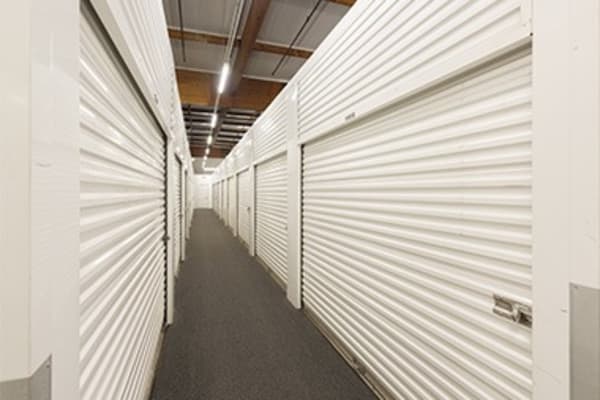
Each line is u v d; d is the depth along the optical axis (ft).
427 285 5.16
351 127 7.80
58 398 2.20
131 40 4.16
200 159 62.13
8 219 1.76
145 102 6.16
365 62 6.81
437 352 4.94
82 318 2.91
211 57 18.47
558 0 3.01
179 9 13.30
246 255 20.24
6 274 1.76
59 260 2.20
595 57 2.71
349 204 7.88
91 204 3.16
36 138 1.86
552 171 3.09
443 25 4.62
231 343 8.79
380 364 6.48
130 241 4.87
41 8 1.91
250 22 12.69
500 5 3.71
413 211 5.51
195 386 6.84
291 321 10.28
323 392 6.68
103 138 3.61
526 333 3.53
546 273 3.17
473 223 4.26
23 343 1.79
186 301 12.07
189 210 33.09
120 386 4.21
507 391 3.75
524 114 3.56
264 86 22.00
